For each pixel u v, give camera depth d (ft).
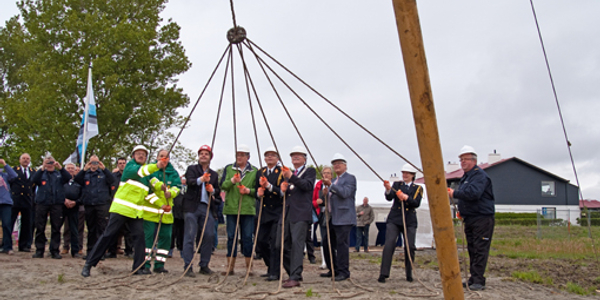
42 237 32.04
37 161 80.23
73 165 35.58
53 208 32.01
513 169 151.84
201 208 25.90
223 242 61.82
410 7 9.55
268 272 25.58
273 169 25.12
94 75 75.20
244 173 26.22
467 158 23.43
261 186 24.57
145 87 85.15
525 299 21.29
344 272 24.63
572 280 28.32
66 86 76.02
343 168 25.34
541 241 59.41
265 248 25.12
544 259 41.09
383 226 59.26
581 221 94.94
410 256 24.13
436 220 10.23
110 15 84.33
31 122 77.56
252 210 26.09
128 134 83.92
